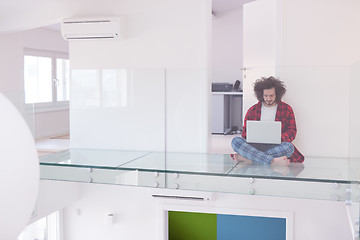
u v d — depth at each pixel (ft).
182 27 16.01
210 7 16.07
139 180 14.47
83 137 15.35
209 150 14.35
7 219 3.10
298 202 16.66
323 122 13.20
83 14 16.79
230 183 13.60
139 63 16.52
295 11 14.83
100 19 16.21
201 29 15.79
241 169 14.01
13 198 3.14
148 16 16.29
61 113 15.40
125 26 16.51
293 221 16.75
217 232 21.54
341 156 13.08
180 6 15.97
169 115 14.67
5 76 21.31
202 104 14.37
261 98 13.67
